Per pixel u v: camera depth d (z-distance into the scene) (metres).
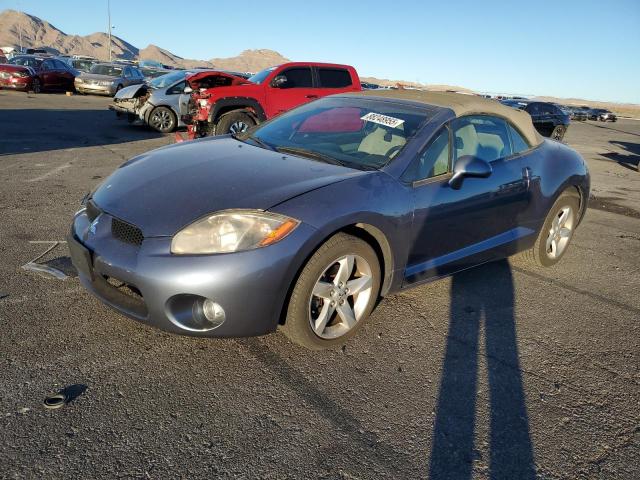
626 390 2.73
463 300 3.65
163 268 2.31
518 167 3.81
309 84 10.23
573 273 4.47
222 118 9.52
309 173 2.82
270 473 1.93
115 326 2.86
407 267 3.09
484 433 2.27
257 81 10.20
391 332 3.10
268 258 2.35
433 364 2.79
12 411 2.13
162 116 12.41
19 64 21.78
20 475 1.82
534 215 4.05
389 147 3.16
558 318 3.53
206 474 1.90
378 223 2.76
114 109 13.00
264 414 2.26
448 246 3.33
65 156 8.22
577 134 24.64
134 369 2.49
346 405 2.37
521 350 3.05
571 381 2.77
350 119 3.56
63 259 3.75
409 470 2.01
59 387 2.31
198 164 2.98
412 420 2.31
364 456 2.06
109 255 2.47
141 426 2.12
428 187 3.08
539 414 2.45
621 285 4.29
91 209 2.77
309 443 2.11
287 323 2.62
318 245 2.54
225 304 2.34
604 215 6.95
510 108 4.05
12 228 4.38
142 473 1.88
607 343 3.24
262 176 2.74
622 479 2.07
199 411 2.24
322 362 2.70
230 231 2.36
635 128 37.12
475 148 3.54
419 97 3.76
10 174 6.55
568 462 2.15
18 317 2.86
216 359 2.63
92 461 1.91
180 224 2.39
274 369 2.60
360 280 2.84
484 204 3.46
